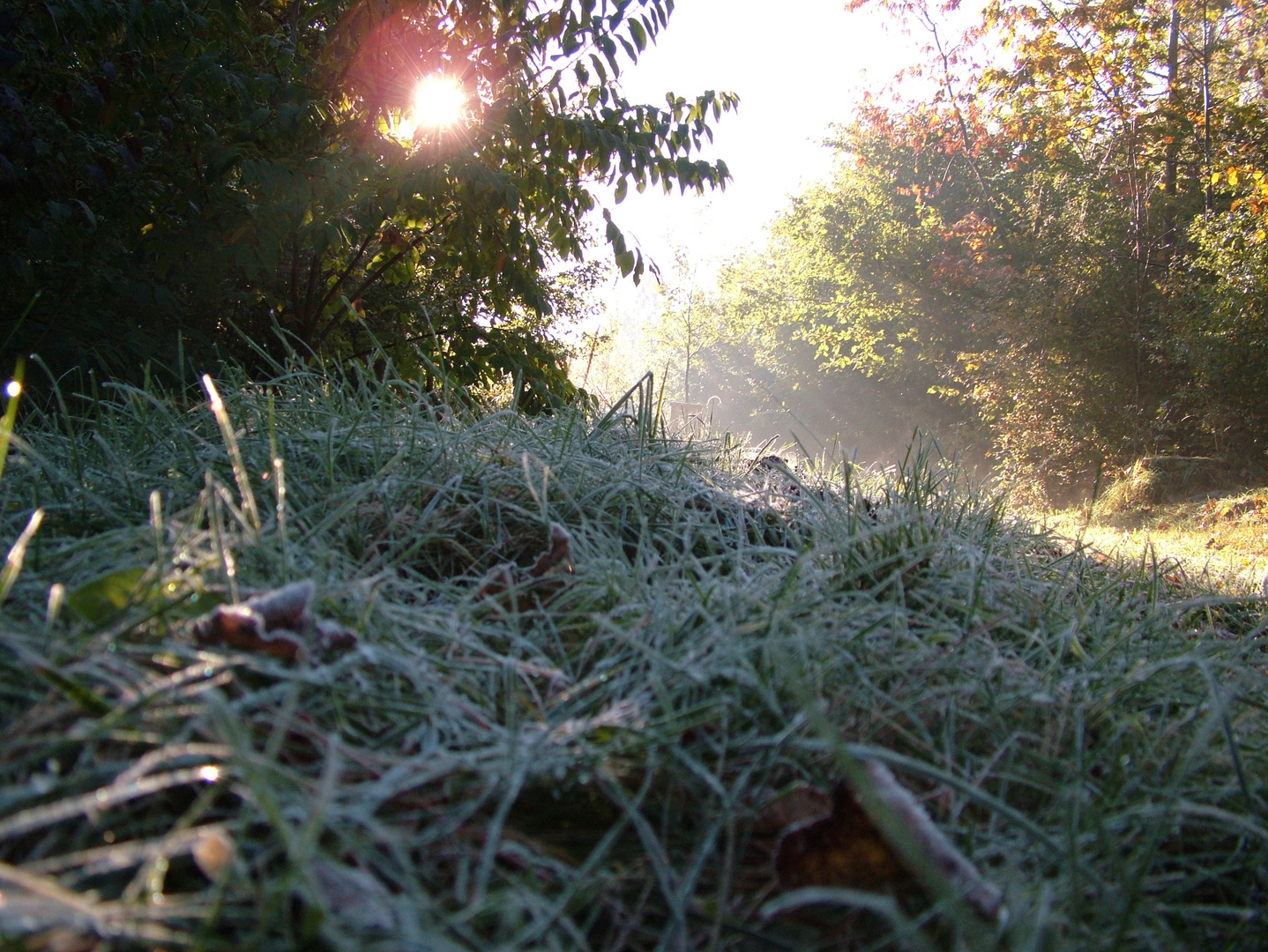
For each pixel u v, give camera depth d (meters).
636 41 4.87
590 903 1.08
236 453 1.57
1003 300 18.02
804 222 26.22
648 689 1.42
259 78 4.28
